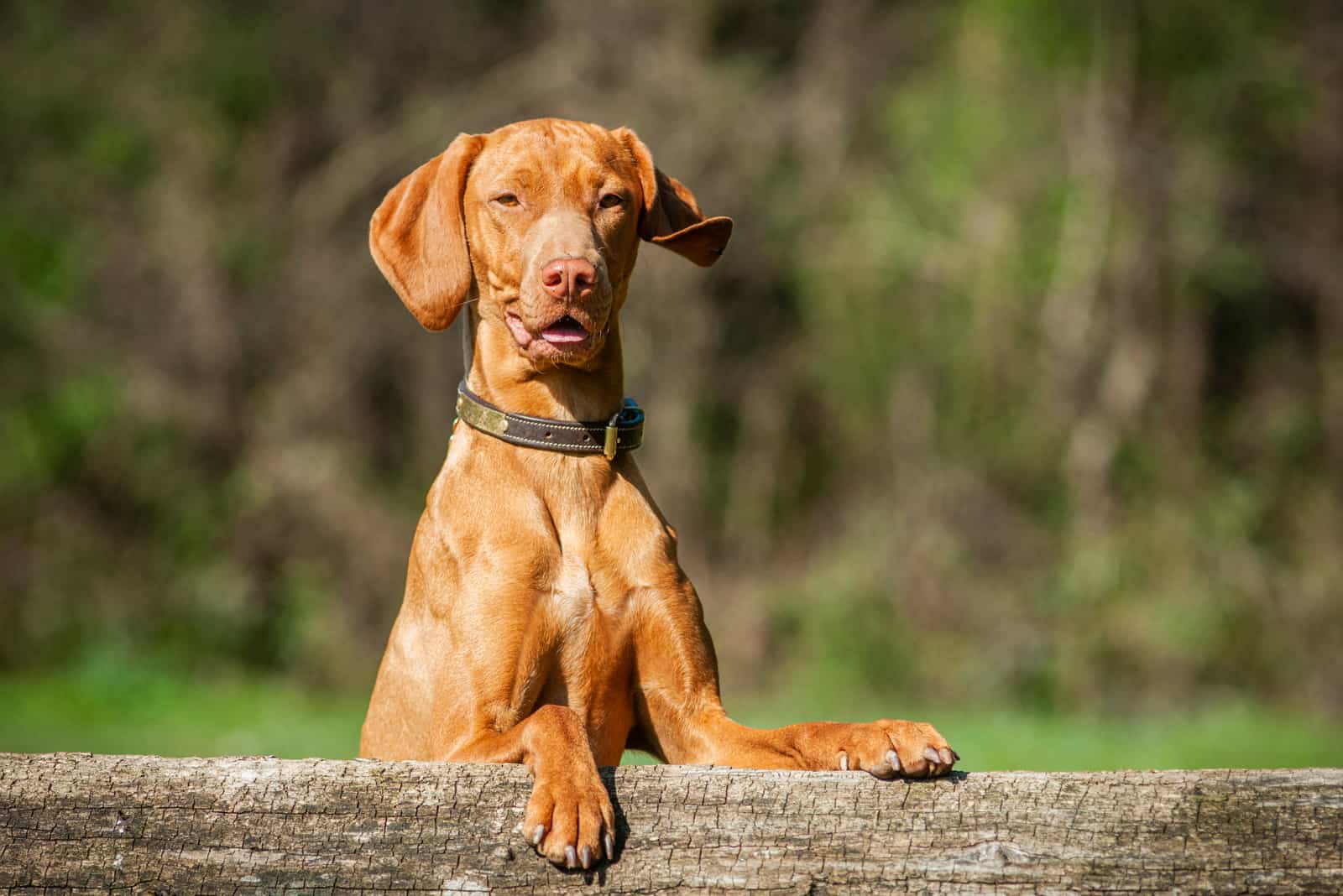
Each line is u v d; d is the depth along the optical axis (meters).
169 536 19.53
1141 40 19.39
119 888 3.28
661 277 20.44
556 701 4.19
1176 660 18.05
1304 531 19.52
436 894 3.26
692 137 20.20
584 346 4.15
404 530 20.23
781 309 21.36
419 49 21.84
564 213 4.27
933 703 18.30
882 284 19.95
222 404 20.09
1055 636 18.16
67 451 19.14
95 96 20.48
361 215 21.05
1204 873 3.26
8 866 3.30
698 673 4.27
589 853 3.23
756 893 3.25
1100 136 19.20
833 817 3.33
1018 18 19.34
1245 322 20.53
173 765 3.39
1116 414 19.23
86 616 18.94
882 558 19.20
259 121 21.11
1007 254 19.22
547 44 21.56
